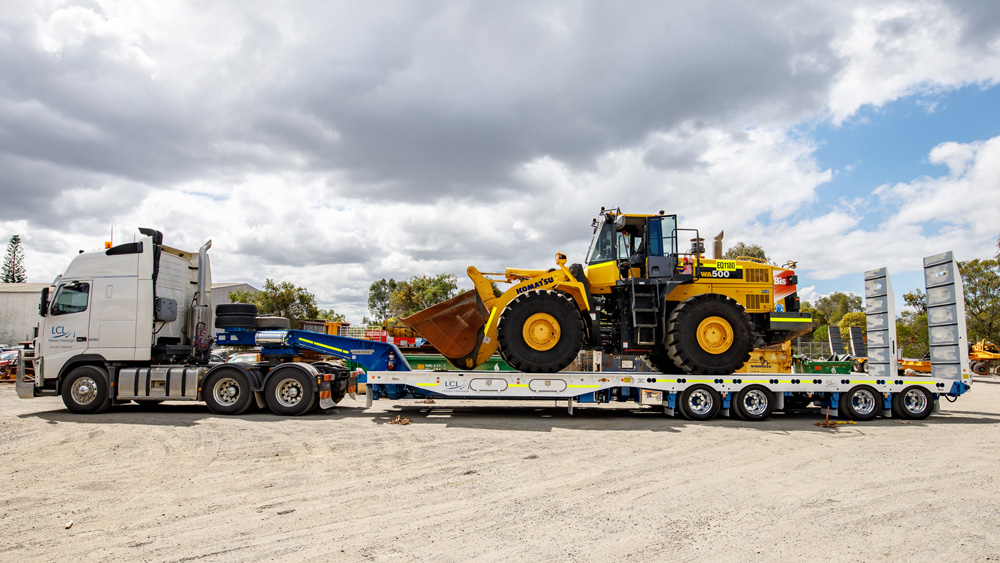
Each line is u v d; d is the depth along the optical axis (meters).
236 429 9.00
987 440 8.40
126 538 4.30
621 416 10.74
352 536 4.33
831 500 5.27
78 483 5.88
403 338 17.30
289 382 10.60
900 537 4.32
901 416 10.53
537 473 6.28
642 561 3.85
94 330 10.59
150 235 10.91
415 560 3.86
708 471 6.39
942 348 10.72
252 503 5.18
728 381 10.09
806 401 10.66
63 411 10.96
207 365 11.09
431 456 7.12
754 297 10.84
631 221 10.57
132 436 8.39
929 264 11.06
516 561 3.84
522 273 10.67
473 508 5.02
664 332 10.40
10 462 6.82
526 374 10.07
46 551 4.05
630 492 5.53
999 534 4.40
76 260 10.76
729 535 4.35
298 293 32.75
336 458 7.01
